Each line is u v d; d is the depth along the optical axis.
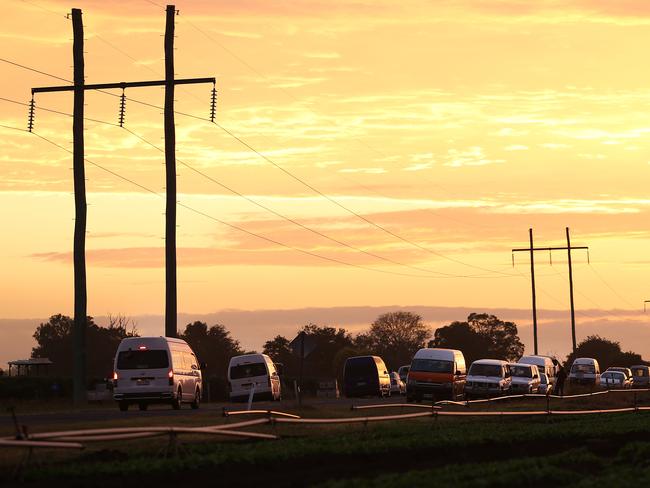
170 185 174.88
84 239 169.88
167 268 173.00
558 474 77.81
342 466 81.50
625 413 162.62
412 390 196.62
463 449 96.25
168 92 175.88
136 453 81.31
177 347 151.25
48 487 64.56
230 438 95.81
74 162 170.50
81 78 172.50
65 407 161.88
